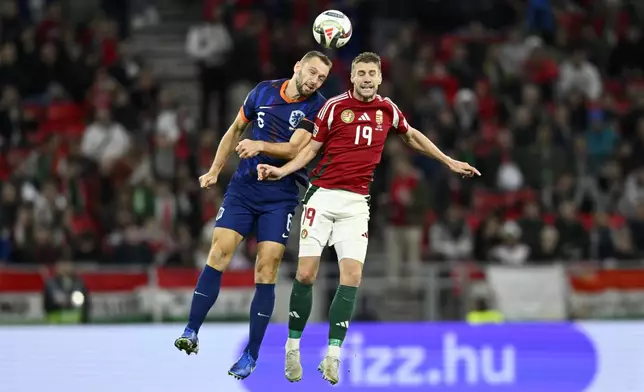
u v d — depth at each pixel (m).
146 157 59.22
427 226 54.25
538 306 49.19
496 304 48.75
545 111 63.69
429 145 28.97
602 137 63.78
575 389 43.91
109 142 59.16
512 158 59.62
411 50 65.50
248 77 62.38
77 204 54.59
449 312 48.44
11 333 40.59
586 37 72.19
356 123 27.78
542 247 53.31
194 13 74.75
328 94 60.62
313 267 27.92
